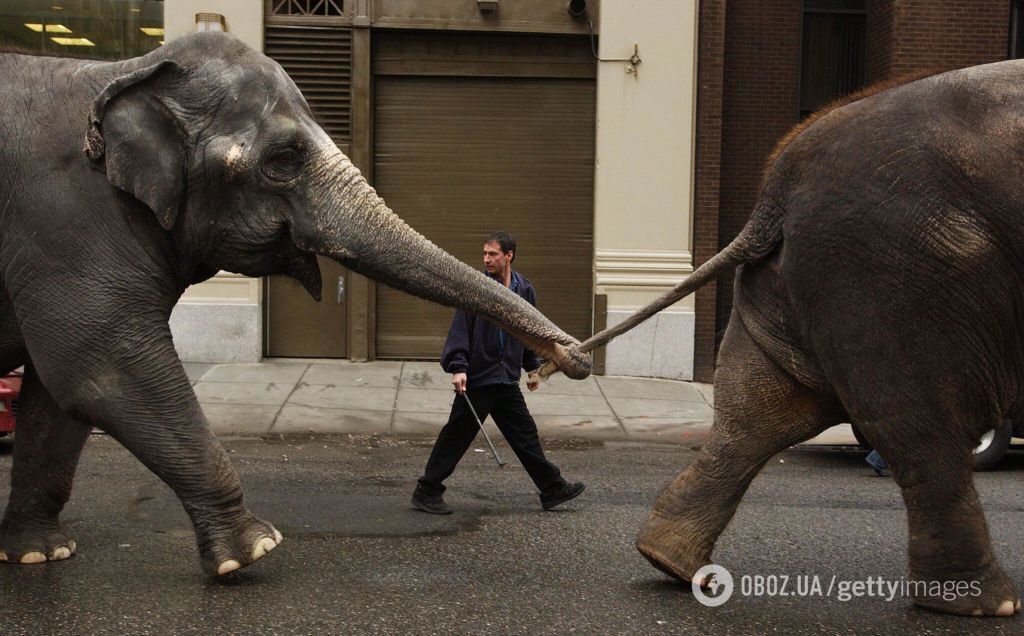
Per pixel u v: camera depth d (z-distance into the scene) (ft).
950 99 16.24
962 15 46.52
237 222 17.33
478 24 46.21
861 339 16.31
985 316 16.06
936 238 15.83
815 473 31.42
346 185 17.37
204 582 18.35
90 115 16.70
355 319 46.57
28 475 19.36
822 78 50.42
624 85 46.16
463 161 47.24
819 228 16.55
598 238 46.57
